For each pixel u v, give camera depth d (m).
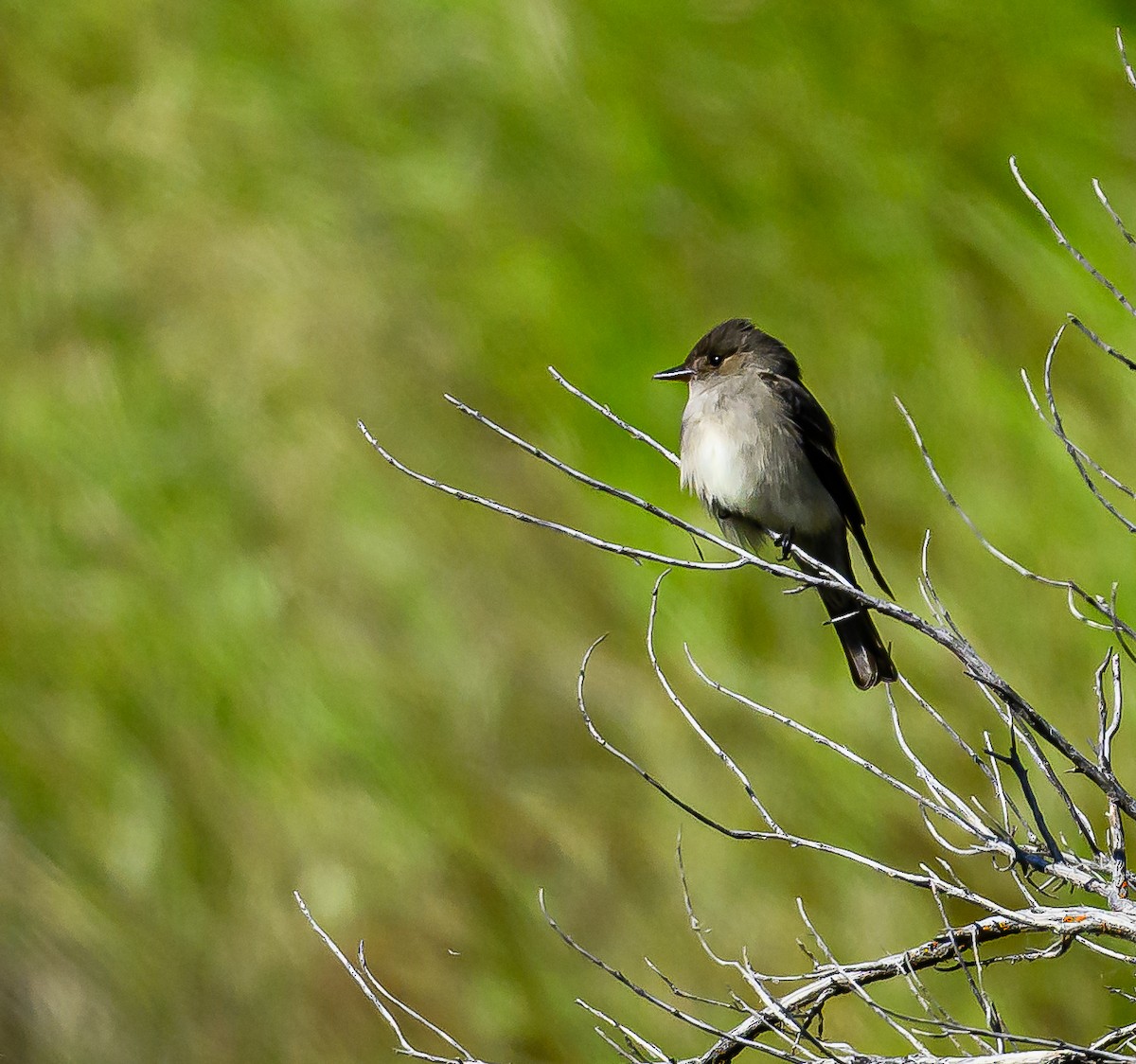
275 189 16.64
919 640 14.23
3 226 16.33
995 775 6.02
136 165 16.81
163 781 13.55
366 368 15.35
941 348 16.22
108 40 17.73
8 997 12.45
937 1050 10.16
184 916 13.05
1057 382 16.11
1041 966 12.62
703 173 17.09
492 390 15.45
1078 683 14.31
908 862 13.27
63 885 13.02
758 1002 9.65
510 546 14.48
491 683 13.83
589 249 16.45
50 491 14.77
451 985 12.80
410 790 13.46
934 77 18.16
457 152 16.94
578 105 17.41
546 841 13.30
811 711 13.80
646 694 13.80
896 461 15.46
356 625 14.11
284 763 13.60
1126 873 5.77
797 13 18.27
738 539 10.10
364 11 17.81
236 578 14.34
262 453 14.89
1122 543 15.11
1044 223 17.23
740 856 13.20
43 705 13.73
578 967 12.88
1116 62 18.67
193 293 15.95
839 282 16.62
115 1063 12.49
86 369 15.45
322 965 12.91
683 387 15.73
